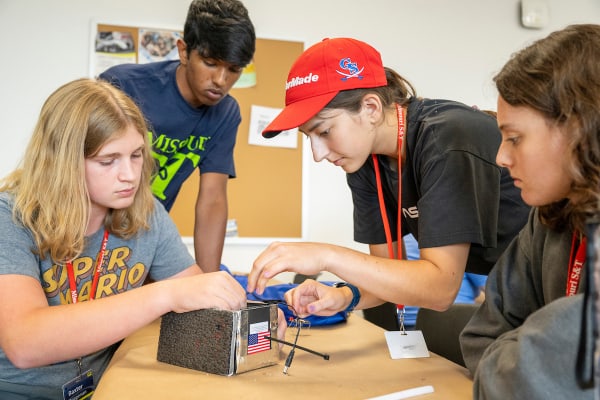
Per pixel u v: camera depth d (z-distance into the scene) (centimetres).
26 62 275
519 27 330
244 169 296
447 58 321
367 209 148
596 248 52
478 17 325
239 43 159
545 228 90
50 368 119
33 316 100
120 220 128
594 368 52
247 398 84
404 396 85
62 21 278
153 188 187
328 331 134
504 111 76
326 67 113
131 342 121
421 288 104
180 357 102
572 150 68
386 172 134
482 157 110
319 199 307
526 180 75
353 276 105
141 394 86
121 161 117
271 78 298
